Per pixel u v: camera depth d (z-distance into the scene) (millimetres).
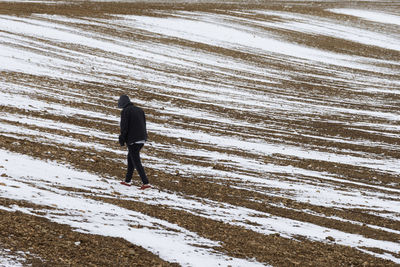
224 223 16094
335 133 36938
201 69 54562
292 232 16312
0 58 42500
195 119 35500
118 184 18734
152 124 32062
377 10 112062
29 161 19203
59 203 14820
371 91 56031
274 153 29047
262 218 17391
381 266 14359
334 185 23969
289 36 79688
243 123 36344
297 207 19594
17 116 27297
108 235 13117
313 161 28469
